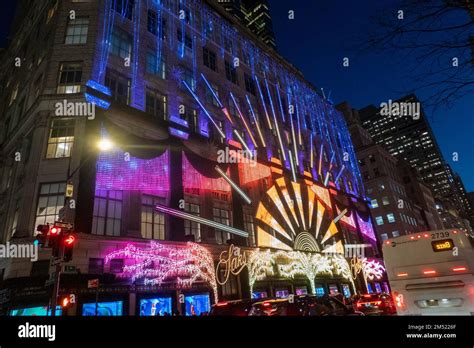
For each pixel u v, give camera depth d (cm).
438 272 1196
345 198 4984
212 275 2498
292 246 3447
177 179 2584
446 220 12044
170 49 3150
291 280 3269
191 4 3681
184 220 2572
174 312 2153
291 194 3734
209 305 2403
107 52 2588
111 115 2378
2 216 2320
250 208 3209
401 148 12481
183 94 3070
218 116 3353
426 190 10012
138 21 2952
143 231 2295
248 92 3991
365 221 5216
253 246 3016
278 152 3981
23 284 1697
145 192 2403
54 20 2650
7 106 3212
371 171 7762
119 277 1977
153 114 2748
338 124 5997
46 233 1320
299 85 5203
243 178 3228
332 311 1066
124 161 2302
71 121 2241
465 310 1132
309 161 4581
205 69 3475
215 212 2884
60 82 2377
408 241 1275
